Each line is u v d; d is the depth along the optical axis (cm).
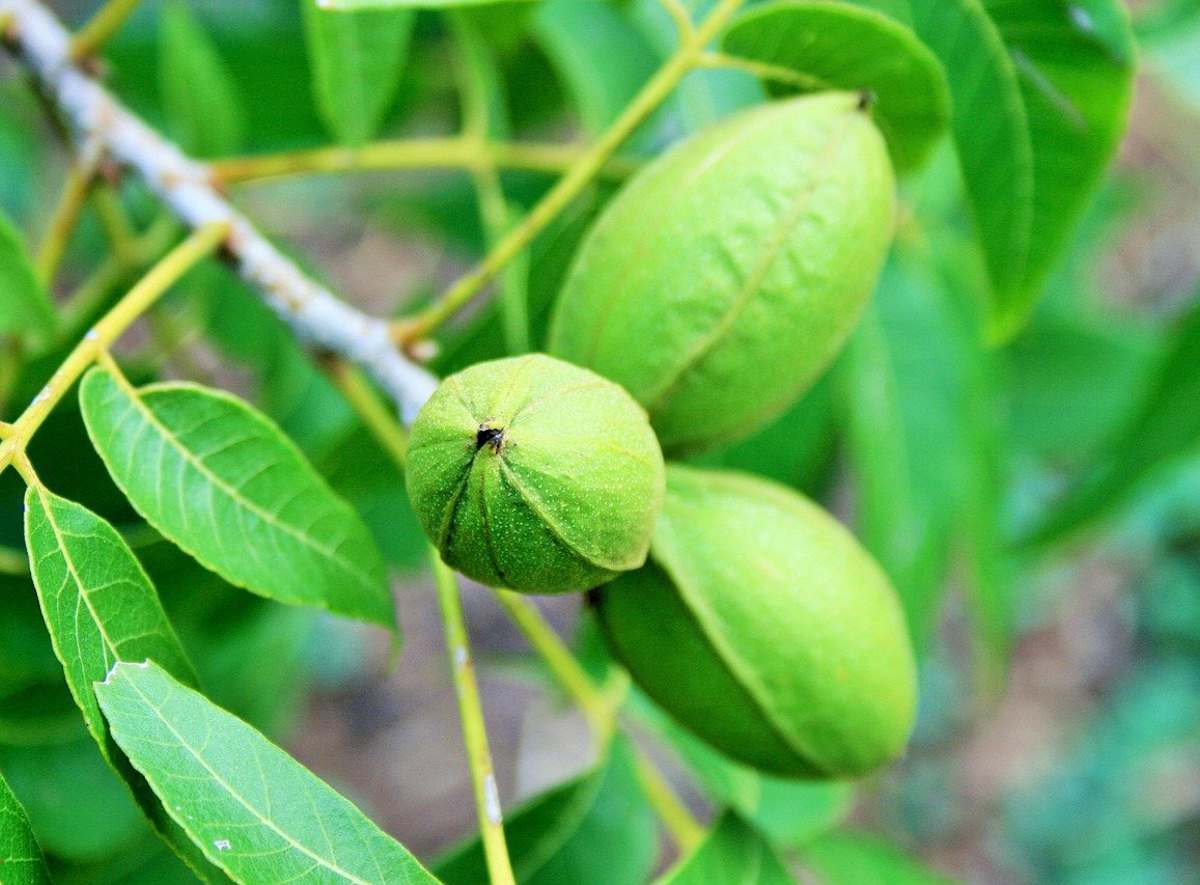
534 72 35
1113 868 63
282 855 21
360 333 26
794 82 26
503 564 23
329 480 29
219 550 23
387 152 30
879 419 32
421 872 22
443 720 65
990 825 67
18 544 27
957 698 68
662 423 25
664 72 26
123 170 28
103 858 28
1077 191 27
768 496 26
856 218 25
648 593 25
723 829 26
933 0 26
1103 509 33
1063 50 26
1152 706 67
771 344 25
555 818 27
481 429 22
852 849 29
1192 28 30
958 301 32
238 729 22
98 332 23
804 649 25
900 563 32
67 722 27
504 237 31
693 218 25
